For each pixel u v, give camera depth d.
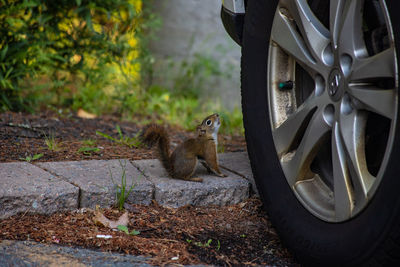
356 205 3.77
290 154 4.64
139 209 5.26
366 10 4.21
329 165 4.56
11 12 8.63
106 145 7.28
